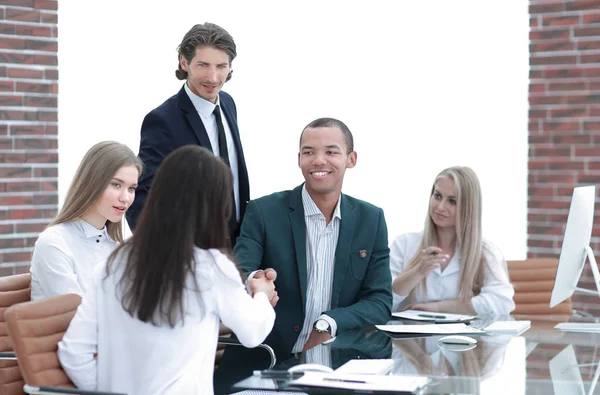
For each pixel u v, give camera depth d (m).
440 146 5.99
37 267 3.16
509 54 5.54
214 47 3.61
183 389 2.38
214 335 2.49
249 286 2.82
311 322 3.36
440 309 3.81
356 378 2.35
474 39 5.67
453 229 3.96
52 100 5.16
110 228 3.31
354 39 6.22
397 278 3.81
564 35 5.10
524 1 5.38
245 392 3.06
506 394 2.29
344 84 6.27
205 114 3.72
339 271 3.36
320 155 3.27
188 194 2.39
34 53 5.11
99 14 5.59
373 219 3.42
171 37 6.08
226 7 6.30
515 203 5.46
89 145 5.51
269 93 6.43
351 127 6.24
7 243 5.05
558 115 5.14
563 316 3.71
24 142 5.09
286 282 3.32
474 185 3.90
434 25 5.87
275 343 3.31
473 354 2.79
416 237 4.15
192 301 2.41
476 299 3.84
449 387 2.34
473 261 3.89
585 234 3.47
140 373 2.40
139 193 3.65
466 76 5.77
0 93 5.02
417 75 6.02
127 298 2.38
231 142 3.80
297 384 2.31
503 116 5.58
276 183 6.46
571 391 2.34
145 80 5.95
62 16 5.45
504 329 3.24
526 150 5.24
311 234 3.37
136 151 5.96
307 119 6.38
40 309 2.50
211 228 2.44
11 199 5.06
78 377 2.45
